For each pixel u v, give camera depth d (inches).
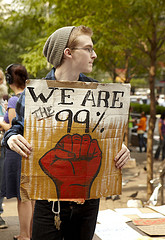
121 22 253.8
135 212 137.9
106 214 134.6
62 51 72.5
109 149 71.4
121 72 425.7
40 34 362.9
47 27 292.2
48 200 68.9
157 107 1013.8
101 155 70.6
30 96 66.8
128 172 354.6
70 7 269.1
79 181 69.6
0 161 132.3
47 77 76.0
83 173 69.7
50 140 68.1
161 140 443.2
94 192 70.8
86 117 69.0
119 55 329.1
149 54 275.0
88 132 69.2
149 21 260.8
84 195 69.9
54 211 70.9
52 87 67.2
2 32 399.2
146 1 228.7
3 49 397.1
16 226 144.6
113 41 268.7
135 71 419.5
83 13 270.4
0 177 133.3
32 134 67.6
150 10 243.9
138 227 118.6
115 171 72.9
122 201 247.4
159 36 289.7
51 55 74.0
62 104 67.9
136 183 310.5
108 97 69.9
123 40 266.1
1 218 143.3
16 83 126.6
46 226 71.8
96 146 70.0
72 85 67.7
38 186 68.6
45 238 72.5
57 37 72.8
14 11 347.9
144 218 128.9
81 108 68.6
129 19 257.6
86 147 69.3
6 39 399.9
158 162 430.6
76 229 74.6
